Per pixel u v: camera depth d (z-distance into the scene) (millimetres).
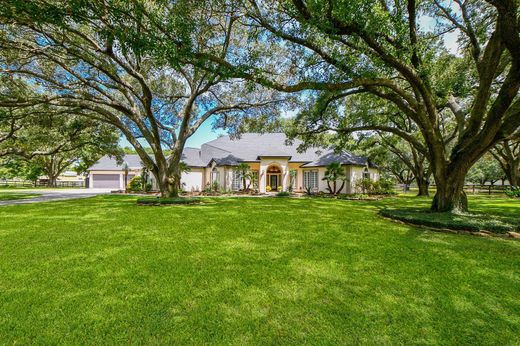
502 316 2688
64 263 4156
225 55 11383
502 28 6383
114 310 2744
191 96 14375
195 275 3697
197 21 8398
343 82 8219
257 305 2867
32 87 14656
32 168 37438
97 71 14117
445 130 21344
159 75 15422
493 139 8156
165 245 5285
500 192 26344
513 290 3285
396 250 5004
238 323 2523
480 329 2467
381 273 3805
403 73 8445
